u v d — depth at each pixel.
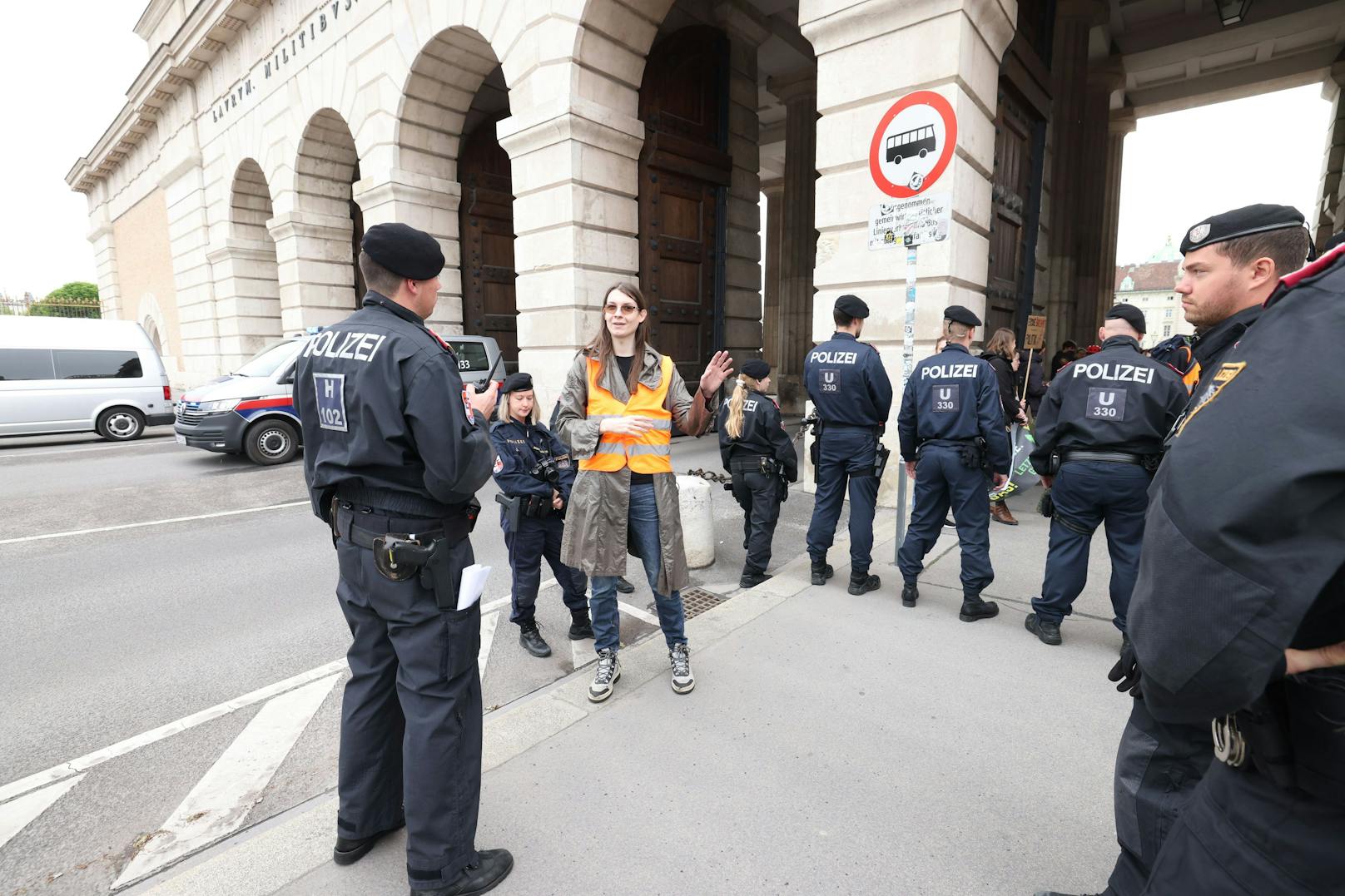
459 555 1.92
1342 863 0.90
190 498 7.52
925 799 2.24
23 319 12.00
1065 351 8.70
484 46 10.84
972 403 3.52
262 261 18.77
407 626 1.82
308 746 2.78
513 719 2.75
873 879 1.91
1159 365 3.00
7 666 3.53
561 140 8.69
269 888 1.91
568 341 9.05
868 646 3.37
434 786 1.81
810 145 16.88
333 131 14.27
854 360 3.97
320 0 12.88
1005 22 6.27
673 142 9.92
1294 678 0.93
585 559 2.84
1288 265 1.46
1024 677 3.03
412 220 11.89
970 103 5.98
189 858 2.14
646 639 3.54
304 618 4.17
